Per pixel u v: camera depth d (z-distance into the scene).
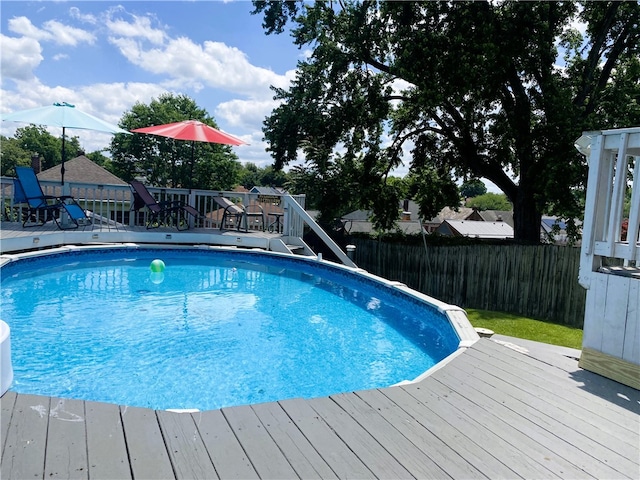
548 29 12.08
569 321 11.98
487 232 36.38
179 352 4.87
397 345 5.53
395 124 16.48
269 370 4.57
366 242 15.27
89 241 9.69
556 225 15.73
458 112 14.42
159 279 8.16
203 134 10.72
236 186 46.44
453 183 16.84
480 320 10.46
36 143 62.47
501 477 2.06
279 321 6.24
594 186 3.64
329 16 14.01
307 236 15.09
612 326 3.40
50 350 4.71
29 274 7.78
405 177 17.34
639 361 3.21
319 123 13.98
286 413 2.59
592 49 13.20
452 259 13.59
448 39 11.91
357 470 2.05
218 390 4.05
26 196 9.22
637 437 2.51
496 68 11.53
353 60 13.78
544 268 12.34
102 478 1.85
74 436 2.15
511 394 3.04
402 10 12.50
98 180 30.31
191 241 10.83
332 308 7.04
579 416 2.74
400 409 2.73
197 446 2.16
